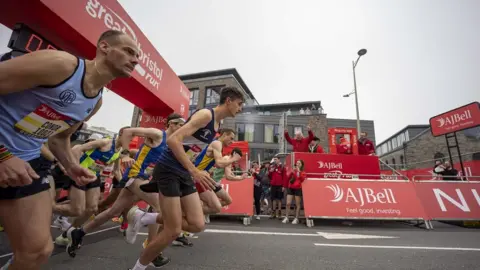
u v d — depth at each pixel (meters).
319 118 21.89
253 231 4.60
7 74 0.91
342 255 2.94
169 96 6.03
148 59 4.97
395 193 5.88
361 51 12.76
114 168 3.81
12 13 2.76
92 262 2.37
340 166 6.86
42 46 3.09
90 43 3.29
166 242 1.76
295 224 5.93
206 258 2.69
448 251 3.20
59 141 1.45
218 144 3.50
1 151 0.92
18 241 1.09
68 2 2.94
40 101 1.08
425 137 17.34
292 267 2.46
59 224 3.58
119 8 3.93
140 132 2.81
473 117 8.20
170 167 1.96
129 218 2.55
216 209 3.70
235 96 2.03
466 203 5.76
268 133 22.06
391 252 3.12
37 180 1.21
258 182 7.24
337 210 5.66
